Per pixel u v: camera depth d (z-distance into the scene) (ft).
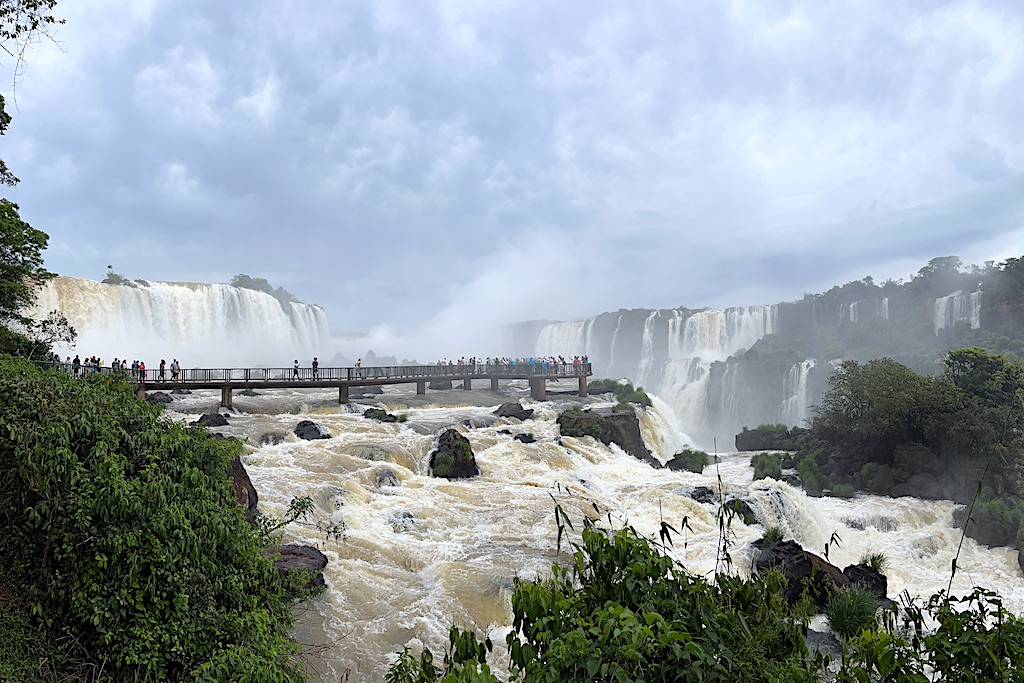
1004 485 104.27
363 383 151.84
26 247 81.92
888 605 54.70
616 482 101.24
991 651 15.60
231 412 129.80
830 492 112.37
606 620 15.46
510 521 75.20
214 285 261.44
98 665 30.94
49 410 37.47
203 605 34.24
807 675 17.39
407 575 59.36
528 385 218.38
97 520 33.19
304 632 47.37
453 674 16.29
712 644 16.62
